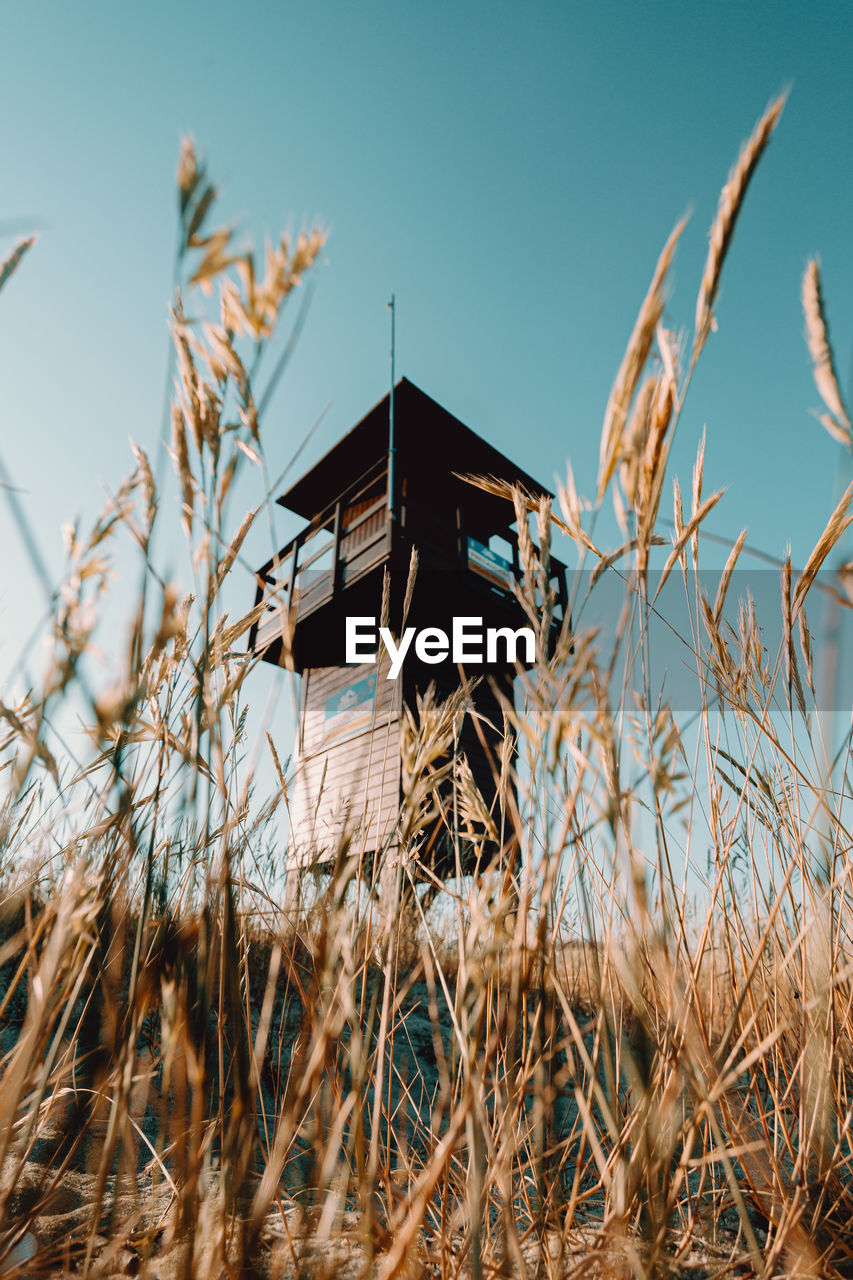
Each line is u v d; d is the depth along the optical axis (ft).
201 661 2.15
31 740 1.98
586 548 2.06
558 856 2.15
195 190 1.55
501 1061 2.90
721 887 3.68
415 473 45.11
